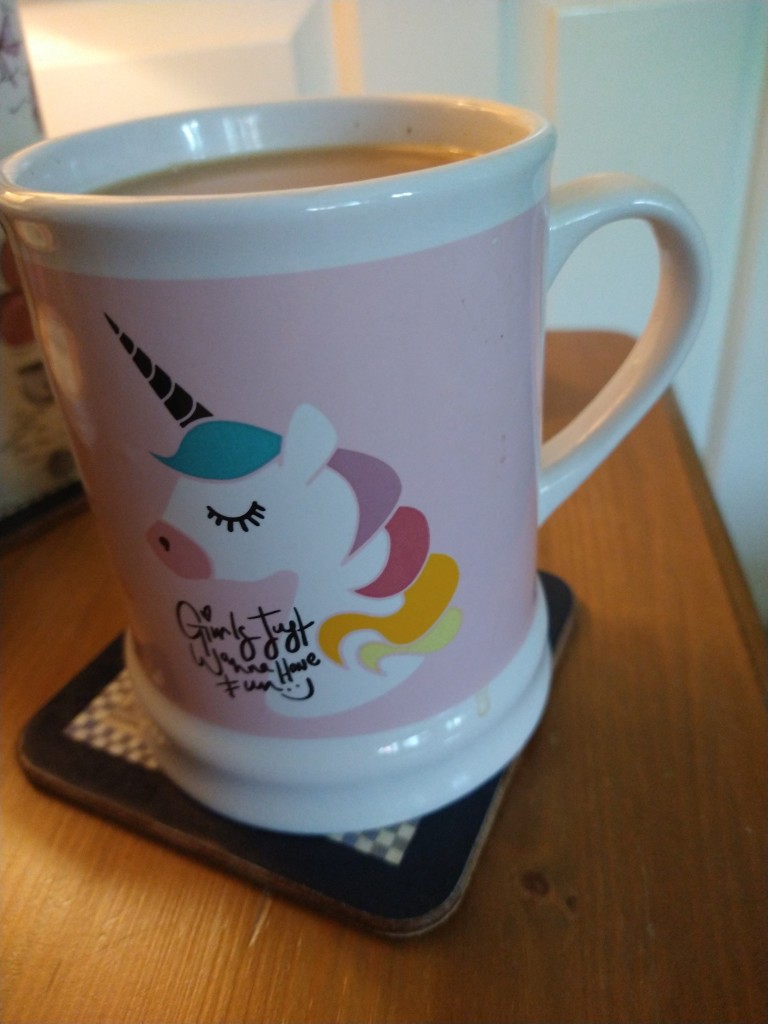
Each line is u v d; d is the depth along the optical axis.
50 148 0.25
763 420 0.61
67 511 0.42
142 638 0.25
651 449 0.44
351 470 0.19
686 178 0.54
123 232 0.16
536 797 0.27
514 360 0.21
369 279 0.17
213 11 0.48
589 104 0.52
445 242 0.18
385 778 0.25
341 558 0.21
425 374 0.19
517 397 0.22
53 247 0.17
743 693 0.30
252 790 0.26
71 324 0.18
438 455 0.20
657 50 0.50
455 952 0.23
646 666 0.31
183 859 0.26
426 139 0.28
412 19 0.50
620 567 0.36
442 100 0.28
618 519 0.39
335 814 0.25
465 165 0.17
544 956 0.23
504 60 0.52
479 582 0.23
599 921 0.23
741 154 0.53
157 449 0.19
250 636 0.22
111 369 0.19
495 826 0.26
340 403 0.18
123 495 0.21
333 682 0.23
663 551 0.37
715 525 0.38
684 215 0.24
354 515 0.20
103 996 0.22
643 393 0.28
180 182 0.27
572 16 0.49
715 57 0.50
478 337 0.19
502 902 0.24
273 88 0.50
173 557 0.21
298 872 0.25
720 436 0.63
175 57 0.49
